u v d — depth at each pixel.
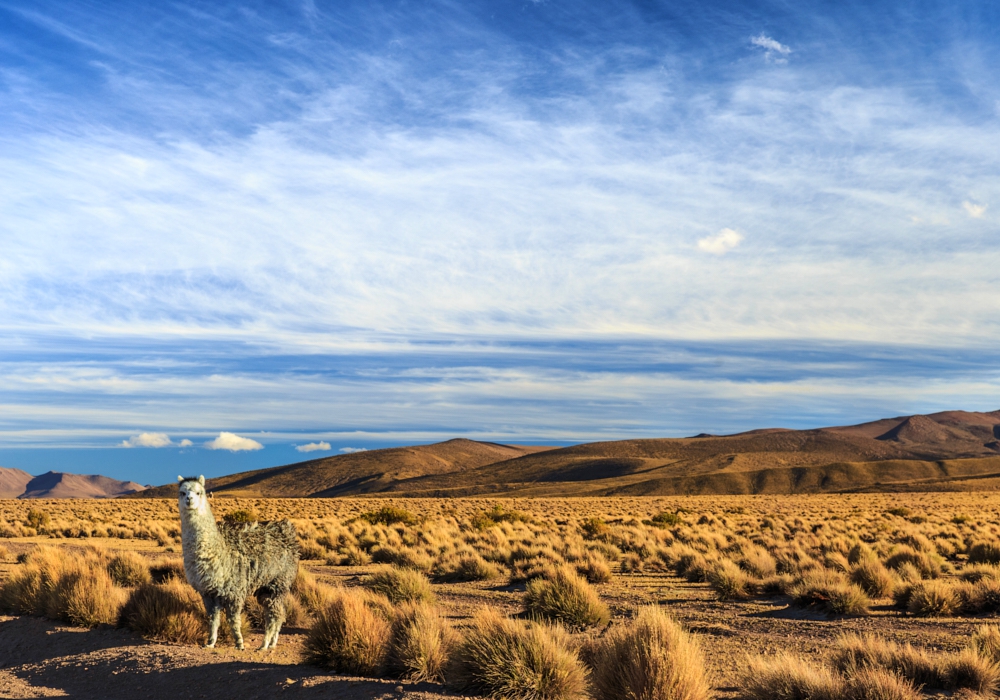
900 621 15.34
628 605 18.34
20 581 16.17
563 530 45.03
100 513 70.75
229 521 12.55
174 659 10.78
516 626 9.61
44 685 10.44
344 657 10.31
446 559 28.16
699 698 8.23
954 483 171.25
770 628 14.95
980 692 9.31
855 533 38.50
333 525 45.25
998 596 16.19
